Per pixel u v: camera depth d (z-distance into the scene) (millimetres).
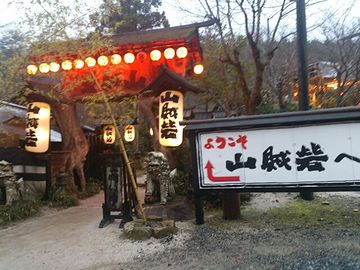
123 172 7367
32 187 11242
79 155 12180
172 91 9555
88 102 9711
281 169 6184
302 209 7516
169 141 9508
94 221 7961
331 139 5918
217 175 6566
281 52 16250
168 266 4836
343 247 5039
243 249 5281
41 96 10508
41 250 6039
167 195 8000
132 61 10898
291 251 5043
